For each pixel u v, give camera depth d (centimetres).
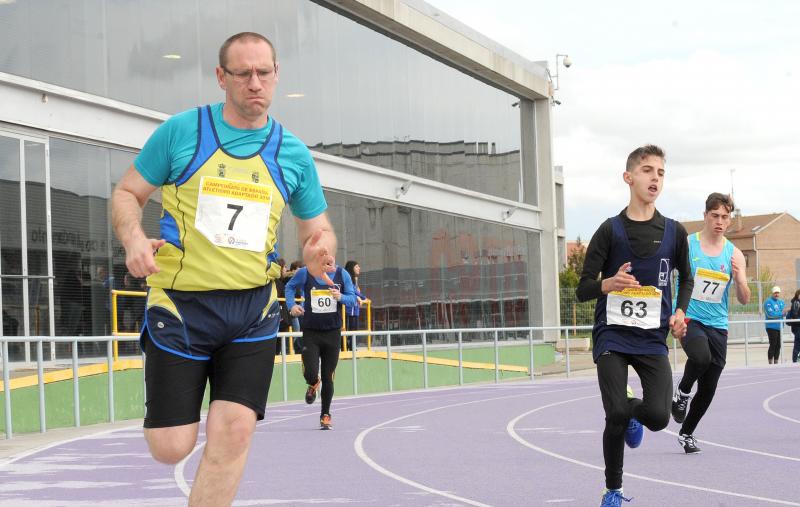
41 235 1677
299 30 2434
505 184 3534
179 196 443
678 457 963
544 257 3747
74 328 1719
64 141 1747
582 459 972
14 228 1628
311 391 1295
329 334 1286
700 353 943
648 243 676
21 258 1634
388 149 2798
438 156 3077
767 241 10744
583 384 2206
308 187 469
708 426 1260
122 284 1830
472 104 3325
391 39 2842
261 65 435
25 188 1656
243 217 444
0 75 1608
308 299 1278
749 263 10769
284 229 2306
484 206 3334
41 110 1694
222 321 438
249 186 446
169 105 1988
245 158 447
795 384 2072
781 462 927
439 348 2906
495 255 3419
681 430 997
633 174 684
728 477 836
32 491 807
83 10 1789
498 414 1484
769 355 3039
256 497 762
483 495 763
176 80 2008
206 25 2102
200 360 440
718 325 964
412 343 2838
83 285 1750
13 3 1650
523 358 3272
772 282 4106
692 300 963
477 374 2819
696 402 980
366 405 1697
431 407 1628
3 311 1590
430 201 2992
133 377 1608
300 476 873
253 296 445
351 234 2606
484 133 3397
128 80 1886
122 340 1630
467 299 3198
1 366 1307
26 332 1627
